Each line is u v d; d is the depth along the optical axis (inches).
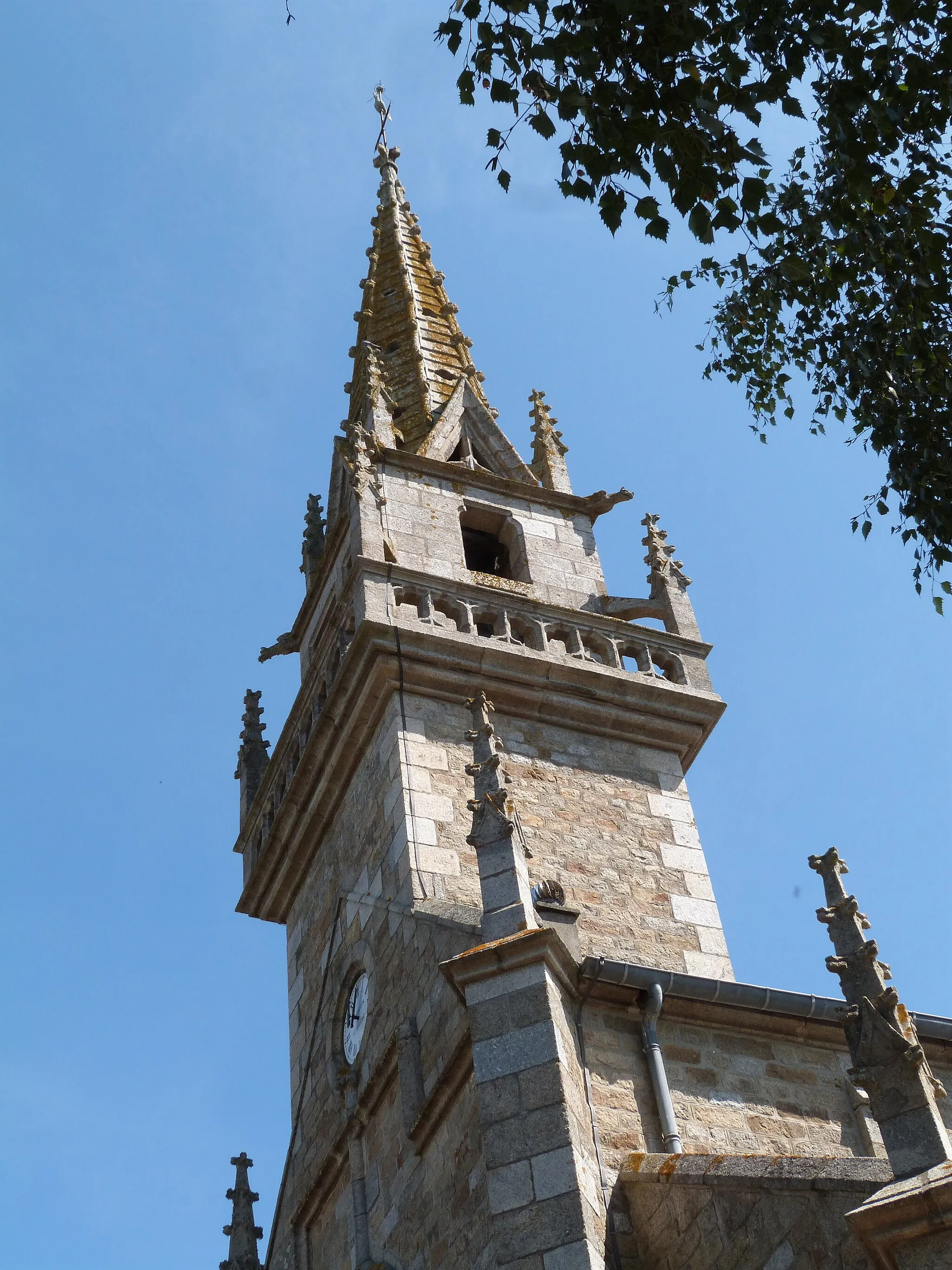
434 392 1448.1
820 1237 625.0
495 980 772.6
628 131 593.0
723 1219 676.1
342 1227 934.4
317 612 1354.6
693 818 1127.0
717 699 1190.9
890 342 655.1
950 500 643.5
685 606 1284.4
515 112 596.7
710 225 605.6
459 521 1288.1
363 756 1125.7
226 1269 1050.7
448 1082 813.2
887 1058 631.8
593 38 592.4
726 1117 812.6
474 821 844.6
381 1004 971.3
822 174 637.9
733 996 842.2
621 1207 717.3
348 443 1305.4
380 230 1685.5
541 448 1413.6
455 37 599.5
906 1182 590.2
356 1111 934.4
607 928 1010.7
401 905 986.7
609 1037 813.2
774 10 583.5
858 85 591.8
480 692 1127.0
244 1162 1116.5
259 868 1217.4
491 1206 701.9
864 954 665.6
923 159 620.7
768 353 695.1
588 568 1307.8
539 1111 722.2
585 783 1115.9
